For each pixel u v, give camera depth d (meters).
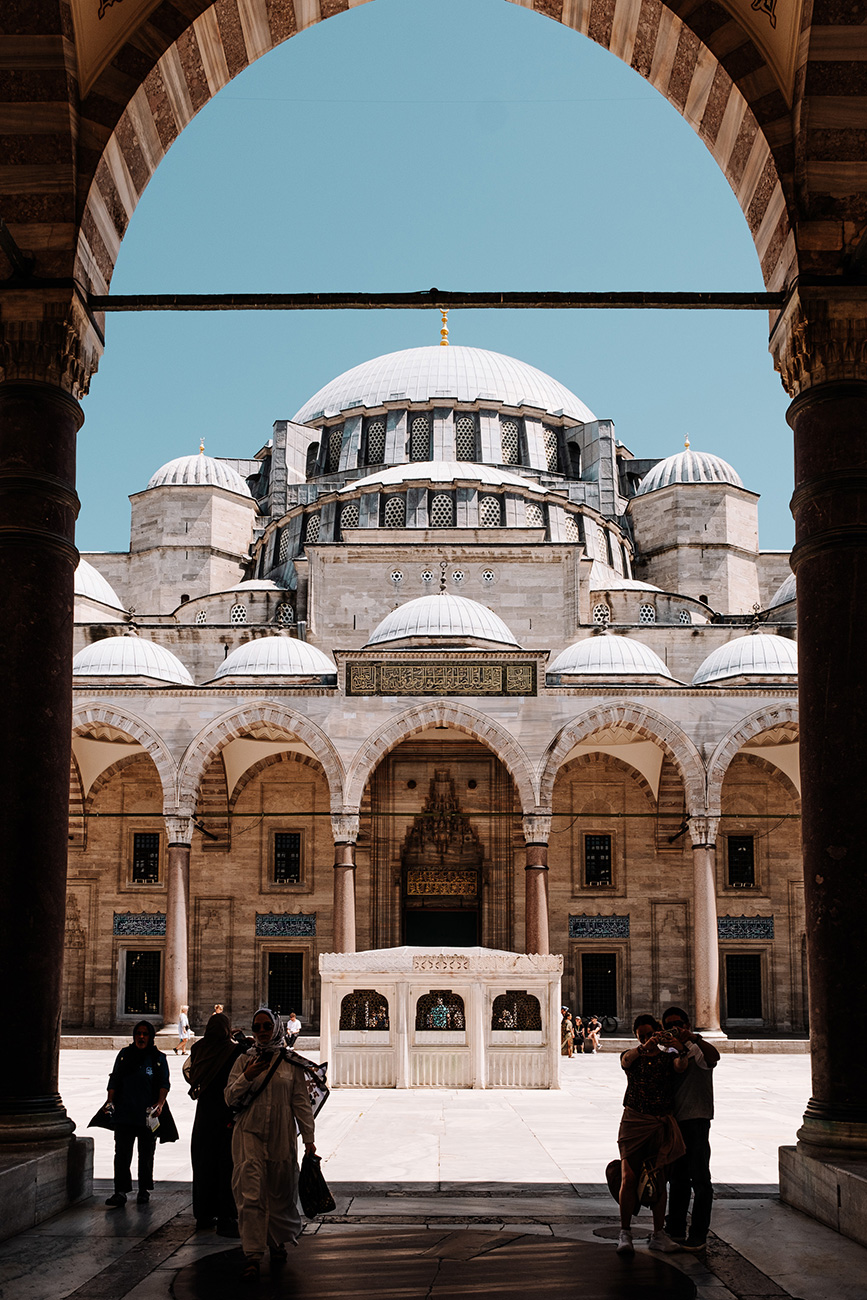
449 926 50.41
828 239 12.70
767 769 50.84
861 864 11.68
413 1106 22.55
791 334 12.91
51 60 12.46
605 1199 12.50
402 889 50.47
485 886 50.09
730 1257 10.00
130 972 50.09
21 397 12.68
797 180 12.78
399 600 54.41
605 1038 46.38
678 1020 10.88
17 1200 10.73
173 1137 12.49
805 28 12.29
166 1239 10.58
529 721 44.47
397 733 44.53
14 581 12.30
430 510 59.25
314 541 61.75
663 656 55.84
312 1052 39.09
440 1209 11.85
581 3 14.21
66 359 12.88
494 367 72.94
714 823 44.03
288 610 58.84
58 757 12.30
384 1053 26.34
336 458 69.44
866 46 12.31
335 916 43.38
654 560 65.50
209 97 14.27
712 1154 16.44
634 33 14.05
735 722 44.50
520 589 54.38
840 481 12.30
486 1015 26.42
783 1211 11.77
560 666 48.28
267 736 49.78
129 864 50.53
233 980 49.69
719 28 13.10
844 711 11.94
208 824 50.69
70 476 12.95
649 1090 10.41
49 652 12.35
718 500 64.88
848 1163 11.08
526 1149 16.42
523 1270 9.43
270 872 50.50
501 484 59.72
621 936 49.88
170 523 65.31
